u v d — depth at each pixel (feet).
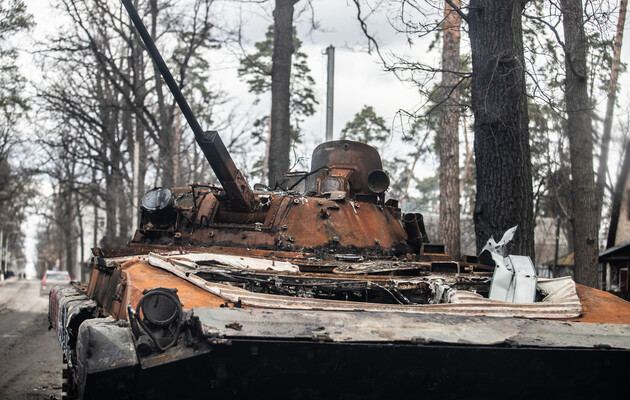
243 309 17.16
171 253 24.50
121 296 19.22
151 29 87.15
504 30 34.81
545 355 17.28
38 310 90.99
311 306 18.62
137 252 27.22
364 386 17.34
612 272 86.84
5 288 177.06
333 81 65.41
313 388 17.11
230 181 27.99
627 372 18.26
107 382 15.61
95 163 123.85
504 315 19.89
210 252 27.20
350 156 34.14
